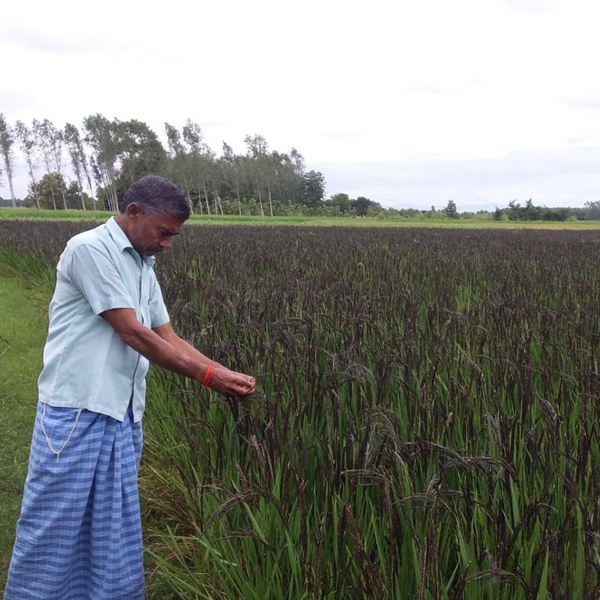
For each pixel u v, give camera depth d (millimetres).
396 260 11383
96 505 2492
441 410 2873
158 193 2439
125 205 2488
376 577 2027
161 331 2920
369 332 4734
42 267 12195
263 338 4520
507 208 95000
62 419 2436
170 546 3096
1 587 3293
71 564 2533
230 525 2791
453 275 9203
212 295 6090
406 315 5148
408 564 2207
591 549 1978
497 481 2350
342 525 2182
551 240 21359
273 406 2971
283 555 2469
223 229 25984
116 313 2379
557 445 2643
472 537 2113
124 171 104250
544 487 2227
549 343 4285
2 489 4242
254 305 5402
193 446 3299
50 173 107438
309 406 3184
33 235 17875
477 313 5227
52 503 2453
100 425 2471
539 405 3326
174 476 3725
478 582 2074
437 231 30797
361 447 2406
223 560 2518
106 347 2475
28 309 9766
